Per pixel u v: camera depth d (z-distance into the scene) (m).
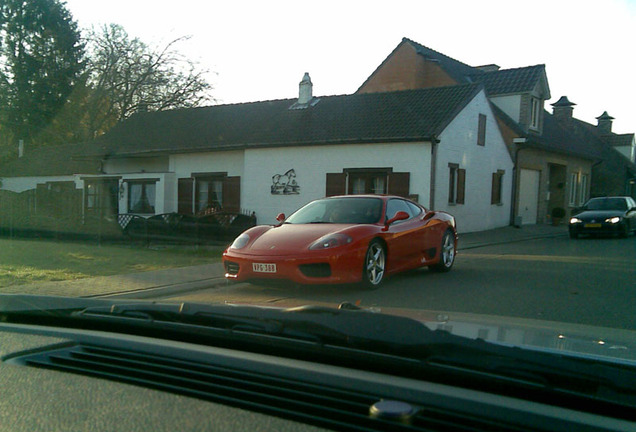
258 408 1.83
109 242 14.82
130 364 2.28
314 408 1.78
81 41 38.62
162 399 1.97
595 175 32.69
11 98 38.41
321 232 7.03
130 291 7.41
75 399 2.04
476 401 1.73
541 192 24.12
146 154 23.02
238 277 6.96
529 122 23.23
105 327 2.77
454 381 1.90
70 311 2.90
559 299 6.72
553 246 14.38
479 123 19.38
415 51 24.45
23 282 8.03
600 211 17.62
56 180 28.72
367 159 17.44
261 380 2.00
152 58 35.78
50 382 2.19
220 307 2.57
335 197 8.48
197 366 2.18
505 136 22.03
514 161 22.02
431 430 1.58
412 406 1.70
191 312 2.58
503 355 1.88
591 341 2.17
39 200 22.05
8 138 39.88
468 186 18.81
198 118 24.92
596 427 1.56
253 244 7.12
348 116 19.38
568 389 1.74
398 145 16.89
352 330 2.13
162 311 2.65
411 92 19.83
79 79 37.66
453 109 17.58
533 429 1.57
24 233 16.61
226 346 2.41
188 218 14.76
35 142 39.28
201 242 13.90
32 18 38.78
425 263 8.45
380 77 25.53
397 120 17.95
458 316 2.62
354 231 6.98
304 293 7.20
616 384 1.69
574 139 28.83
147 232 14.18
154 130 25.23
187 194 22.12
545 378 1.78
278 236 7.13
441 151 16.97
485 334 2.14
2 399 2.07
